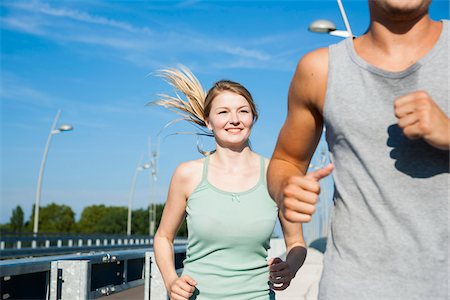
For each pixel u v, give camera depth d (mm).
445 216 1962
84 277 4598
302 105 2316
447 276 1932
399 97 2033
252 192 3666
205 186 3713
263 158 3879
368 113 2055
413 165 1995
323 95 2193
